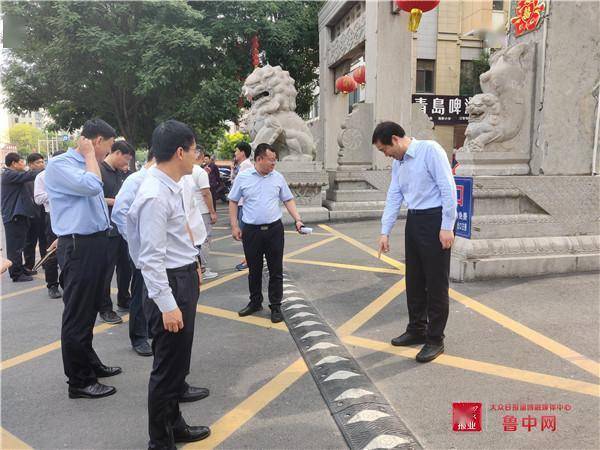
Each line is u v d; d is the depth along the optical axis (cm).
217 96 1302
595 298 443
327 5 1355
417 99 1720
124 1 1213
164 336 237
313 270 601
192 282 247
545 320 395
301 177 969
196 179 582
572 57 522
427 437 246
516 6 559
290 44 1512
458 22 1755
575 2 514
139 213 227
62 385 335
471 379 306
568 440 239
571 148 534
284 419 275
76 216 305
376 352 356
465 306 435
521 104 534
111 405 304
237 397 303
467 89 1795
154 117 1504
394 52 1016
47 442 263
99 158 335
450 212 324
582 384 292
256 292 461
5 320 488
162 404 239
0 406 305
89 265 308
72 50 1199
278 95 971
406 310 444
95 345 411
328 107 1448
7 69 1392
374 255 666
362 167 1070
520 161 545
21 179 655
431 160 332
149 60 1195
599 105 535
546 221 525
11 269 671
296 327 413
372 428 253
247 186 439
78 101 1430
